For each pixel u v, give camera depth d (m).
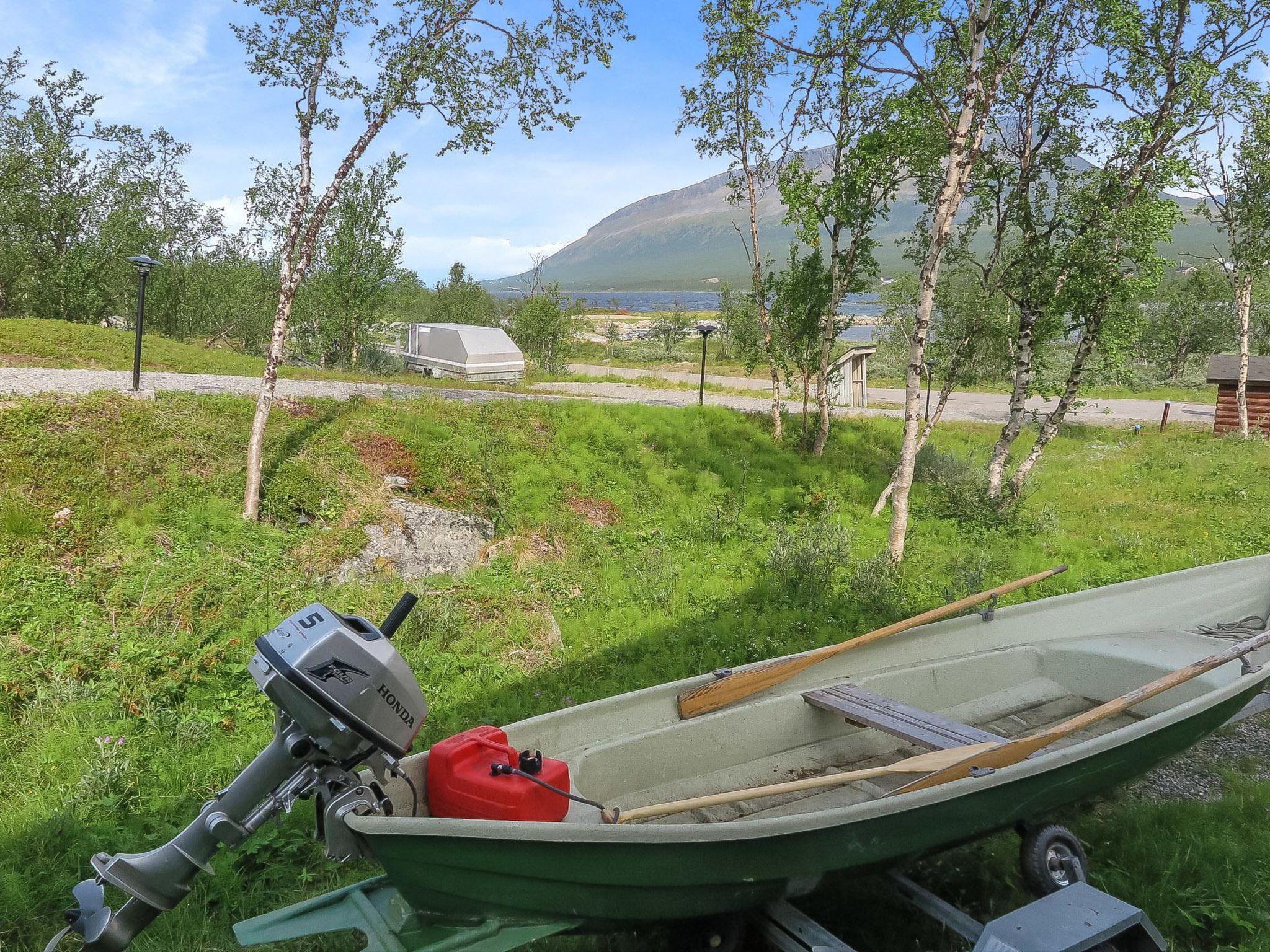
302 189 9.47
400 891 3.40
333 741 3.33
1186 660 6.14
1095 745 4.21
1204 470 18.73
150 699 6.43
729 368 49.56
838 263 16.83
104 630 7.12
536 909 3.50
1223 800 5.41
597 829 3.21
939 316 25.14
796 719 5.39
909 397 10.91
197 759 5.75
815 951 3.47
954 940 4.07
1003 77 12.46
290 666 3.24
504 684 7.42
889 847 3.76
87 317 25.83
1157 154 12.92
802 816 3.41
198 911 4.17
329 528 9.55
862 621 9.08
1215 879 4.42
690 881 3.45
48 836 4.73
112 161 27.52
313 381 18.31
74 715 6.04
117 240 25.78
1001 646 6.67
